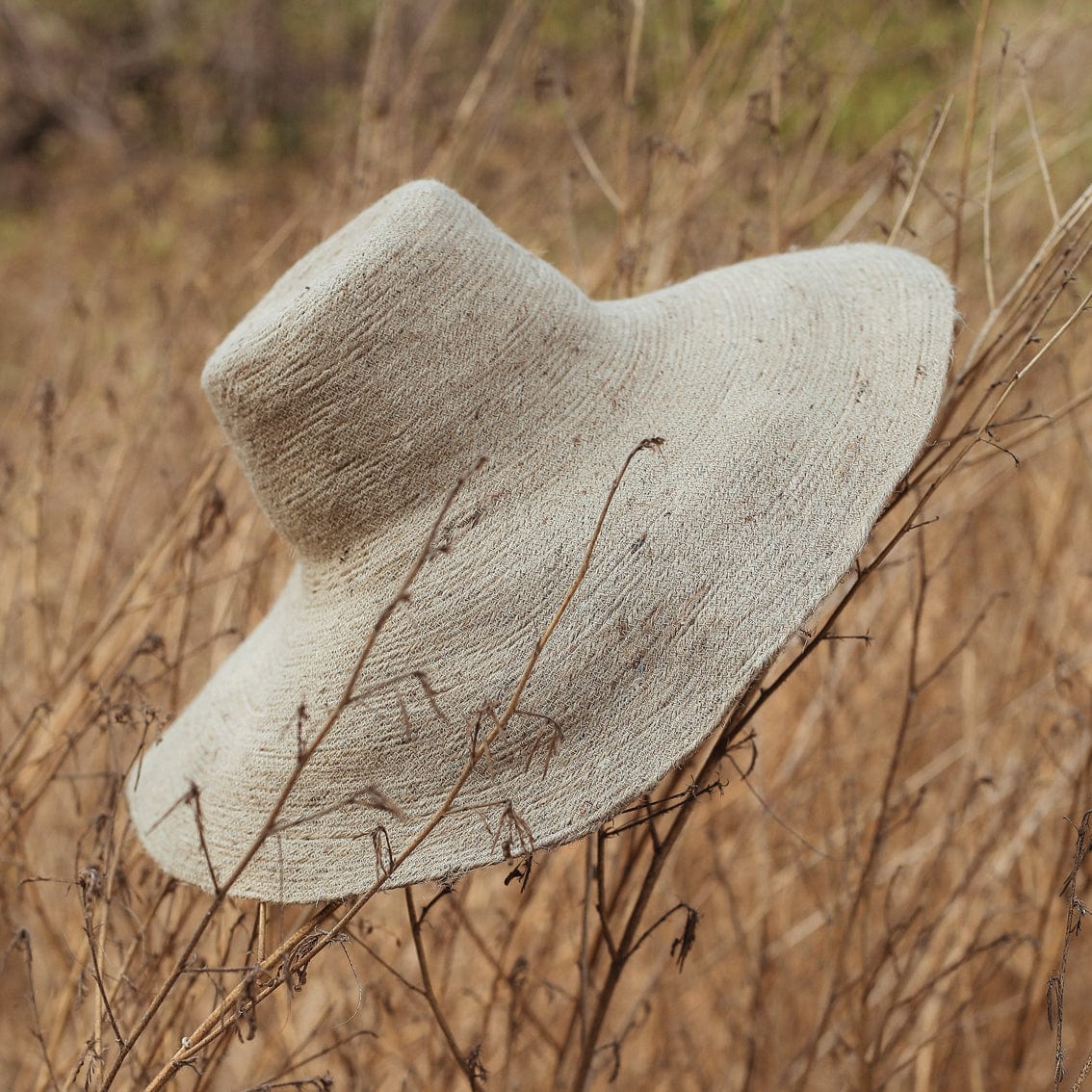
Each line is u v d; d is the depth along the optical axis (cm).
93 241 291
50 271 294
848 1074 138
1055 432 162
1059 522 156
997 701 158
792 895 158
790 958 159
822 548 101
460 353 106
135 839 132
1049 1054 152
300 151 364
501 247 108
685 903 113
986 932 149
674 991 150
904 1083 149
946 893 153
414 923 110
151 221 220
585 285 144
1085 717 139
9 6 513
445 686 103
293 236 192
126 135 357
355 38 407
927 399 104
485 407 106
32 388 180
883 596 157
